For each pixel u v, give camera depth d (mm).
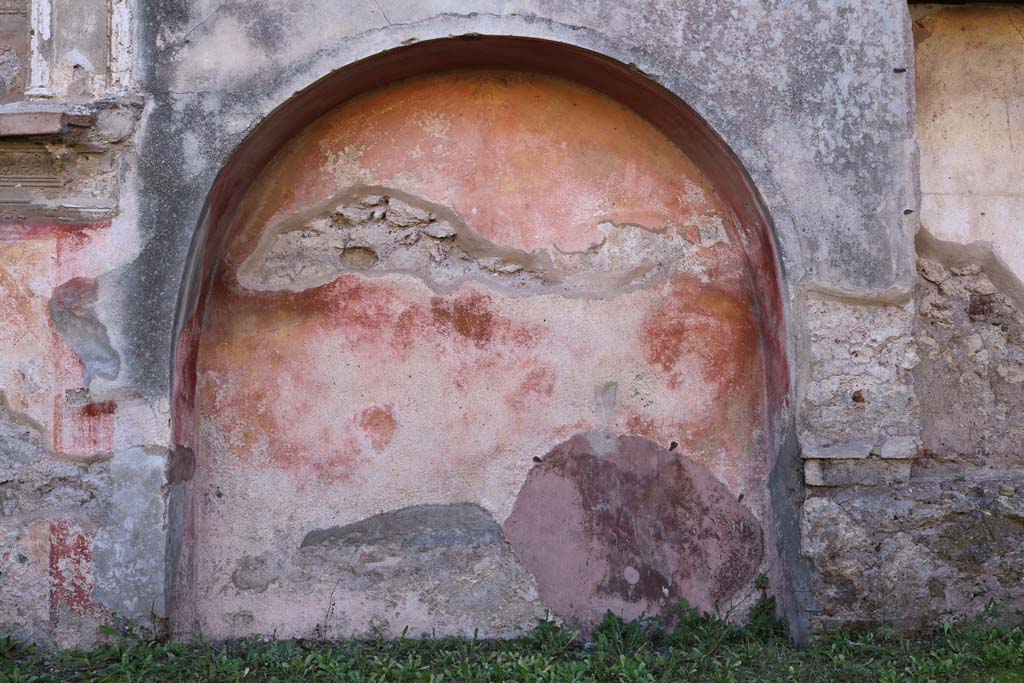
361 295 4574
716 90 4328
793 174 4328
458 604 4473
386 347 4566
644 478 4602
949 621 4211
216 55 4180
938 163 4832
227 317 4477
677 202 4711
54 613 4020
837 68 4375
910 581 4230
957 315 4785
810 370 4281
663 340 4664
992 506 4316
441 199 4621
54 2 4188
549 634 4324
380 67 4336
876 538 4238
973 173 4832
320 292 4551
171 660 3891
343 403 4516
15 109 4094
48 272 4098
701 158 4605
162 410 4074
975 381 4758
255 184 4496
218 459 4414
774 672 3889
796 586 4301
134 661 3844
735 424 4645
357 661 3994
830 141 4348
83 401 4066
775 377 4523
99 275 4098
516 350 4625
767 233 4395
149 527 4031
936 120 4832
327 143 4555
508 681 3809
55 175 4133
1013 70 4832
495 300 4641
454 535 4512
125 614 4008
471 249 4645
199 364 4430
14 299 4102
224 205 4352
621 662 3904
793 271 4305
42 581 4031
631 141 4707
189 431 4312
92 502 4051
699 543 4582
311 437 4484
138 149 4137
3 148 4094
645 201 4707
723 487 4617
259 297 4504
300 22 4207
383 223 4617
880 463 4285
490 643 4395
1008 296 4824
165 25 4176
